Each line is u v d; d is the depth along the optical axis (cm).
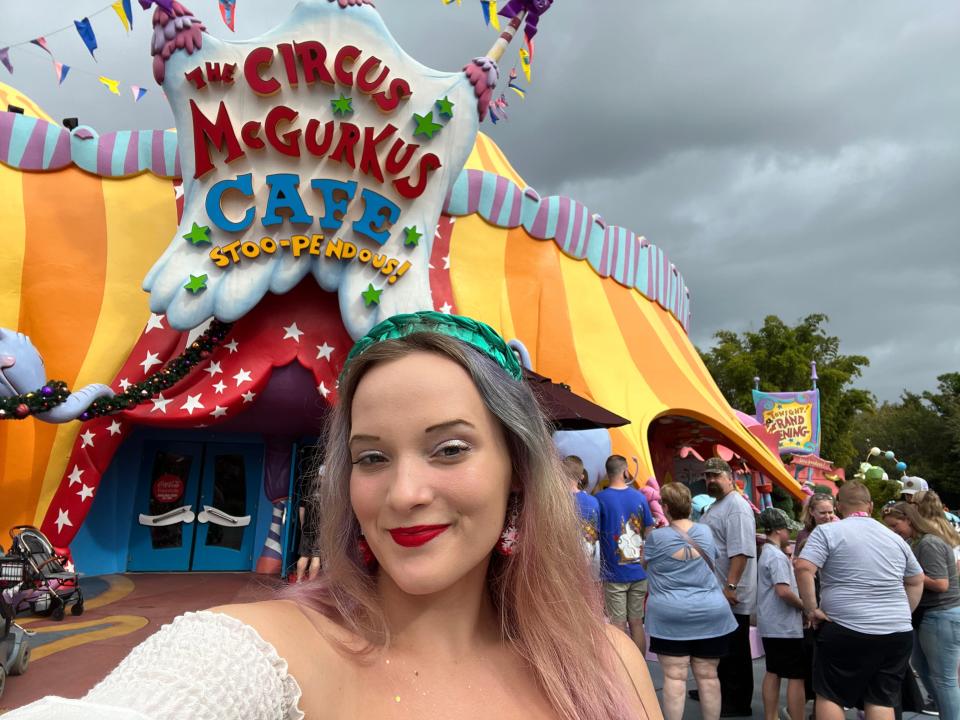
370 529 102
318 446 129
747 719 472
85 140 996
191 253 839
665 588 418
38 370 785
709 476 494
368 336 115
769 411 2228
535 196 1145
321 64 834
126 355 944
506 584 119
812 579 393
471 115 892
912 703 484
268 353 905
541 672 109
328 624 98
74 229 972
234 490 1059
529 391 118
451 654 104
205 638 77
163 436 1045
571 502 124
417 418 101
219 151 838
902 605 375
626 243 1284
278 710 77
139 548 1012
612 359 1151
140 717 64
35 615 693
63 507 873
